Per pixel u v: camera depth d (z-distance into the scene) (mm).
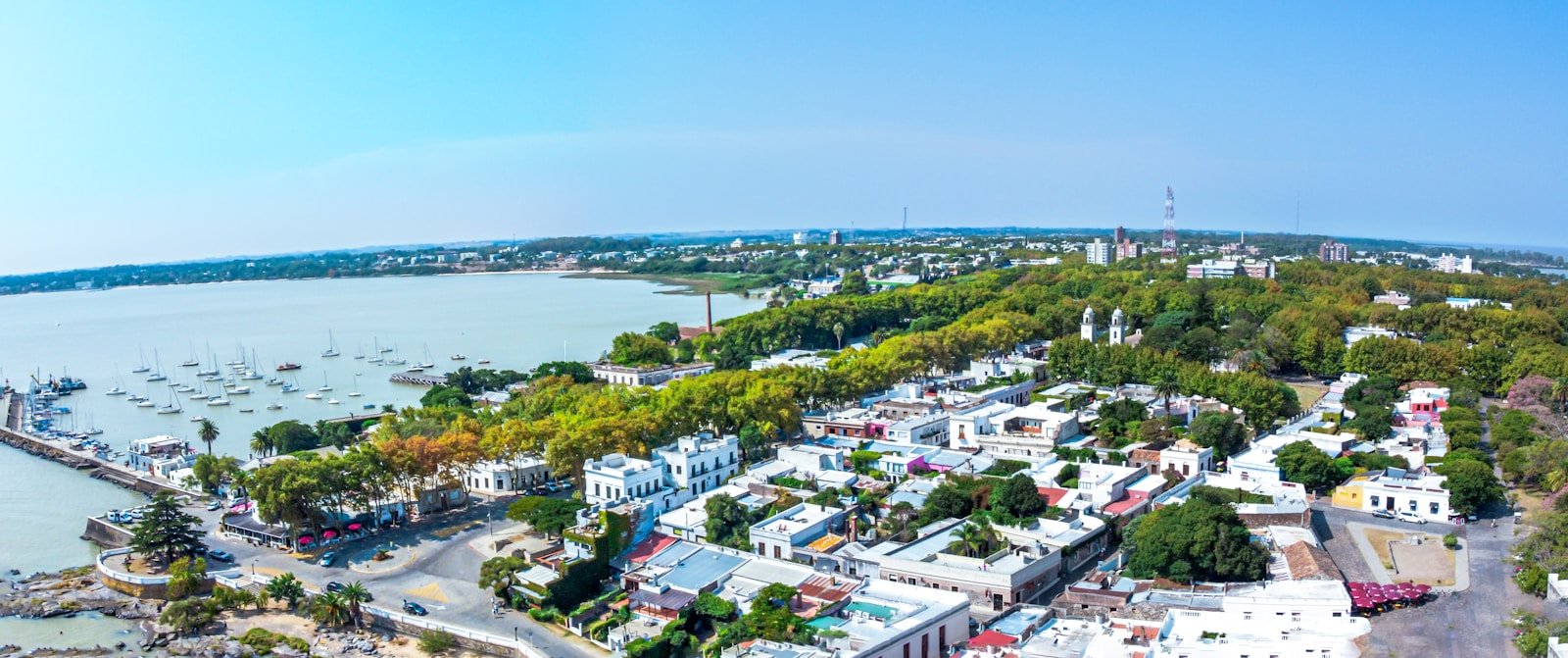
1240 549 175125
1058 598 170250
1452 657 147375
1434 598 171500
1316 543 191250
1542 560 176625
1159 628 149000
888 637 145625
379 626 188750
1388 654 148125
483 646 177375
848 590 171875
